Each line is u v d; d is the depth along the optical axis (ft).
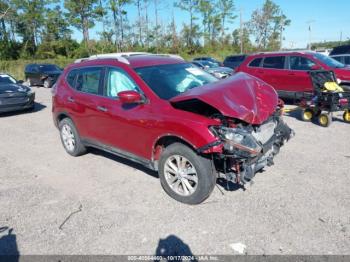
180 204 12.46
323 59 31.07
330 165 15.48
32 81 67.21
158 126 12.43
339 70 29.12
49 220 11.76
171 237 10.39
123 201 12.92
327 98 22.52
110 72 15.34
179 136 11.72
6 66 101.55
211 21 180.75
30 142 22.38
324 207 11.64
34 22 153.28
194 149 11.59
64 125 18.72
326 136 20.48
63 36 157.28
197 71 16.11
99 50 151.53
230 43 192.13
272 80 33.55
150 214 11.83
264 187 13.41
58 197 13.55
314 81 23.59
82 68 17.43
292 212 11.41
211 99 11.27
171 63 15.81
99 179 15.20
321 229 10.35
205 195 11.85
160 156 12.85
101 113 15.31
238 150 10.77
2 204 13.09
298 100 31.86
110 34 155.84
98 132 16.01
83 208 12.52
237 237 10.18
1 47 145.79
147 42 167.53
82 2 145.69
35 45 160.86
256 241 9.94
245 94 12.08
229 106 11.12
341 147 18.13
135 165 16.74
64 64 122.42
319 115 23.38
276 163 15.94
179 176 12.31
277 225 10.68
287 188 13.23
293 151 17.67
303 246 9.59
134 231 10.82
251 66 35.73
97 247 10.09
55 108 18.97
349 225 10.50
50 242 10.45
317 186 13.30
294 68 31.81
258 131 11.87
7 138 23.88
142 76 14.03
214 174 11.78
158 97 13.16
